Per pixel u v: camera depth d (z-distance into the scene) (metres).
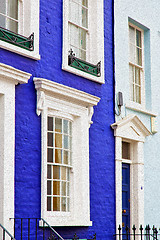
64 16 17.75
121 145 20.30
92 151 18.55
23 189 15.44
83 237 17.58
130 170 20.92
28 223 15.27
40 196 15.94
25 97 15.87
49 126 16.92
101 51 19.39
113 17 20.39
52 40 17.22
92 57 19.28
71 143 17.72
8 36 15.53
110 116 19.64
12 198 14.85
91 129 18.62
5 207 14.59
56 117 17.17
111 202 19.14
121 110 20.19
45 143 16.27
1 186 14.68
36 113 16.14
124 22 21.00
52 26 17.30
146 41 22.58
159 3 23.47
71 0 18.66
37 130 16.12
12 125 15.15
